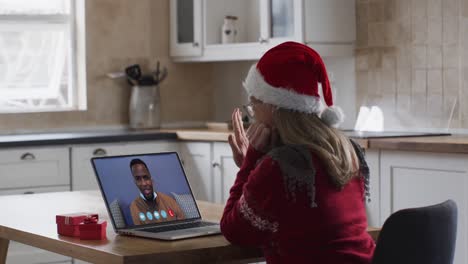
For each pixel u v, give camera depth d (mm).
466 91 4609
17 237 2602
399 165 4156
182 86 6086
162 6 5957
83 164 5047
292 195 2160
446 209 2182
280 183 2164
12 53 5629
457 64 4641
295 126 2270
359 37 5172
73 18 5773
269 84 2293
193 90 6145
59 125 5602
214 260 2240
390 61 4992
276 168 2172
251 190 2189
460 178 3881
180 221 2625
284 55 2305
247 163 2342
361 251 2230
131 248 2219
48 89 5750
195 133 5270
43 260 4766
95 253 2211
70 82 5809
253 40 5793
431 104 4785
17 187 4828
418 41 4832
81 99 5750
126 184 2566
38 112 5520
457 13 4629
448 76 4691
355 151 2412
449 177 3928
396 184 4184
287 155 2178
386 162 4219
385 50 5020
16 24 5621
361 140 4273
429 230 2125
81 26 5715
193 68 6141
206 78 6207
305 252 2193
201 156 5297
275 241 2223
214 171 5203
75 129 5656
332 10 5109
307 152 2199
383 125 5043
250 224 2188
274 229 2189
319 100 2318
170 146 5398
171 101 6035
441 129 4738
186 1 5816
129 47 5848
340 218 2217
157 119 5816
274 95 2285
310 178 2168
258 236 2203
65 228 2477
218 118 6207
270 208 2168
